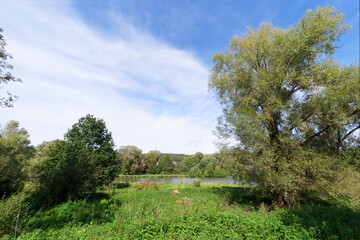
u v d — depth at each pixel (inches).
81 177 532.7
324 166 411.8
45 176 522.0
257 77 489.7
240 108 520.1
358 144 548.4
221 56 593.6
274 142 460.4
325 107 429.4
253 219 261.4
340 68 444.1
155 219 267.9
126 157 2566.4
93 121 893.8
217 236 207.0
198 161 3006.9
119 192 793.6
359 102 419.8
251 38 543.5
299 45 436.1
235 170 475.2
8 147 1264.8
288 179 393.4
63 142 743.1
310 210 320.8
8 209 270.7
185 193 735.7
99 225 299.6
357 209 315.6
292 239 198.2
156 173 2965.1
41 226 269.7
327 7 450.9
